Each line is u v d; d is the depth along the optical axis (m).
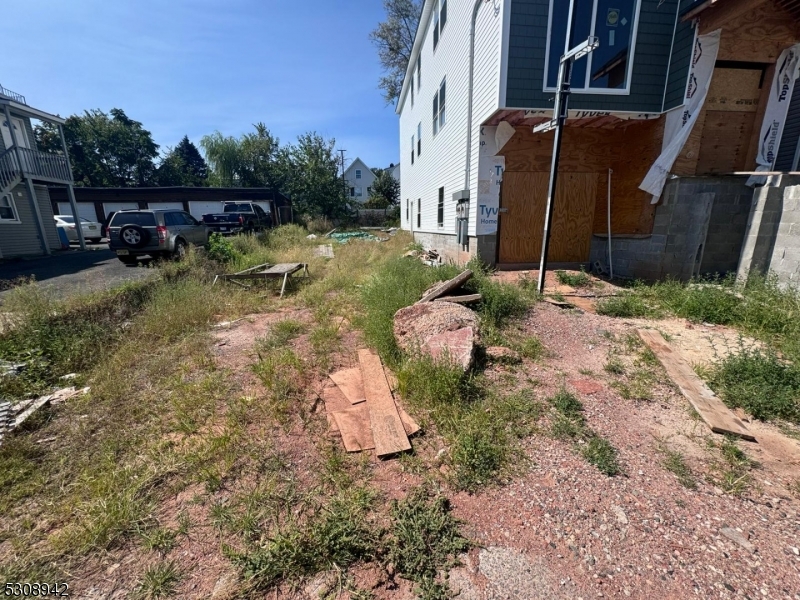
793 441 2.33
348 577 1.57
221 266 8.53
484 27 6.80
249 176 32.75
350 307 5.69
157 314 4.90
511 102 6.32
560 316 4.70
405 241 15.16
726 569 1.53
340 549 1.68
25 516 1.94
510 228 7.78
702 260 6.20
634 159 7.18
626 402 2.84
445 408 2.70
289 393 3.09
